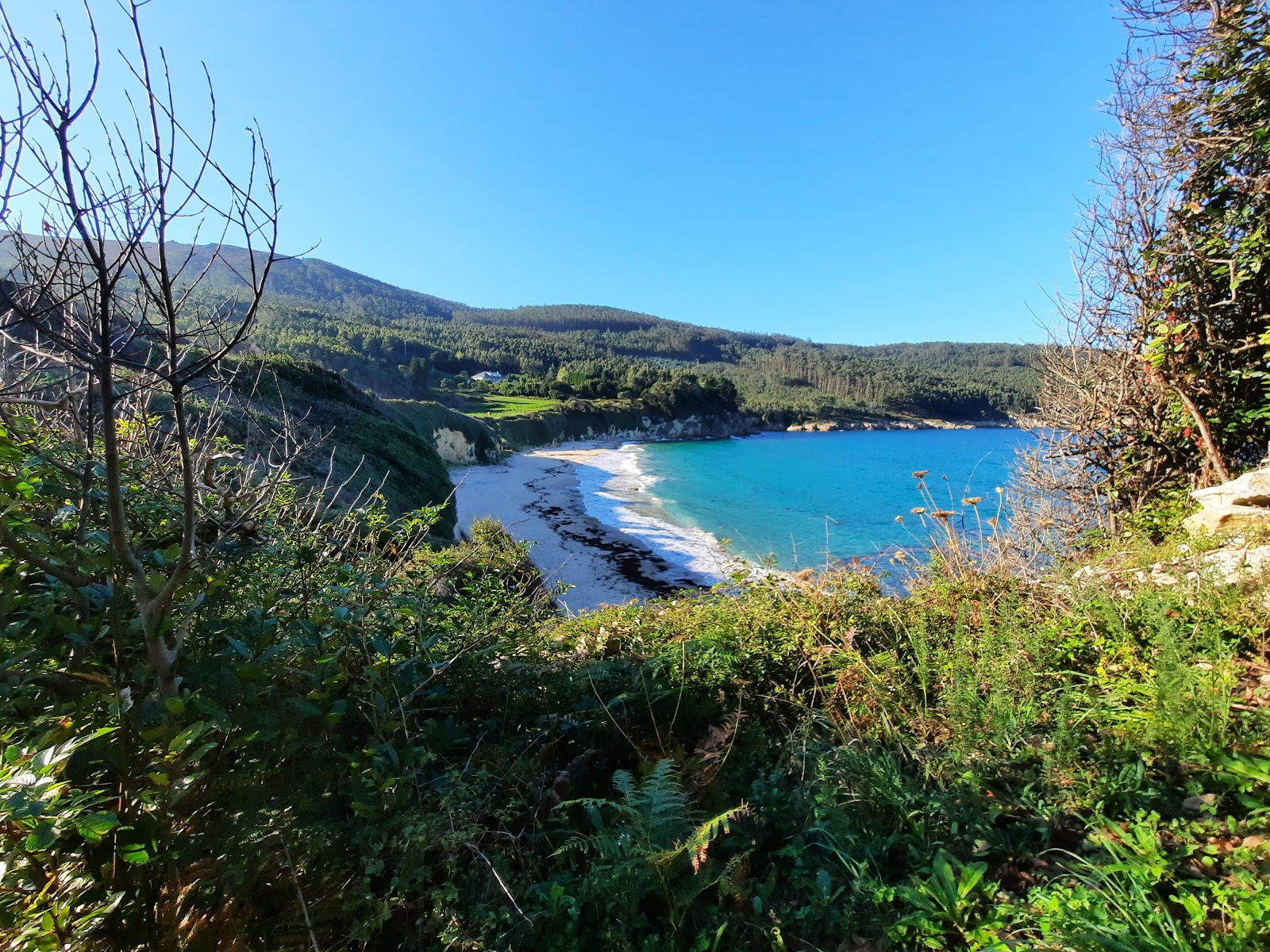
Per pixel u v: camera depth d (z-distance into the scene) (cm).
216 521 247
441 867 192
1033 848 205
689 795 233
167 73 167
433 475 2383
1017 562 492
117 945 144
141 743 168
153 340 190
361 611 260
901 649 348
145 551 238
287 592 279
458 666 291
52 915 122
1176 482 554
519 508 3447
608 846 201
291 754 205
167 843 162
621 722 295
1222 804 205
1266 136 421
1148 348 528
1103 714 250
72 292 181
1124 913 160
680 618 432
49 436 260
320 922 172
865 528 2459
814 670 331
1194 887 171
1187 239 494
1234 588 311
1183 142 477
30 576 222
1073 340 604
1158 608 299
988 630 307
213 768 188
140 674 190
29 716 177
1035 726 259
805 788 250
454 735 256
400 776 207
